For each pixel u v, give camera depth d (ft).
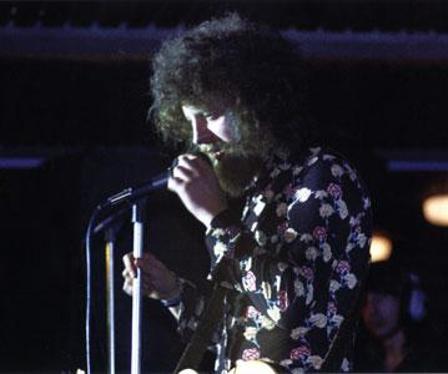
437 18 48.32
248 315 21.25
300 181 21.34
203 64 21.75
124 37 47.42
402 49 48.08
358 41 47.91
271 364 20.11
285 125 21.84
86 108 48.96
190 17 47.78
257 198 21.63
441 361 37.40
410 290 37.63
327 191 21.01
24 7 47.85
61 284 45.98
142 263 23.36
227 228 21.15
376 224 46.83
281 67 22.08
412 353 37.37
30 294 46.32
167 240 42.29
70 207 45.96
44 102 49.06
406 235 47.32
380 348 37.73
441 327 38.55
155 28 47.78
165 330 41.81
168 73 22.08
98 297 40.42
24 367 46.06
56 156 47.37
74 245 45.39
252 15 47.83
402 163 50.70
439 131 49.83
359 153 46.34
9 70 48.42
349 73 48.44
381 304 37.35
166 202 42.01
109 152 45.47
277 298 20.39
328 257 20.72
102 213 23.53
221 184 22.04
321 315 20.59
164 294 23.68
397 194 48.24
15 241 46.47
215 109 21.83
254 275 20.62
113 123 48.93
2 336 46.29
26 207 46.65
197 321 23.71
